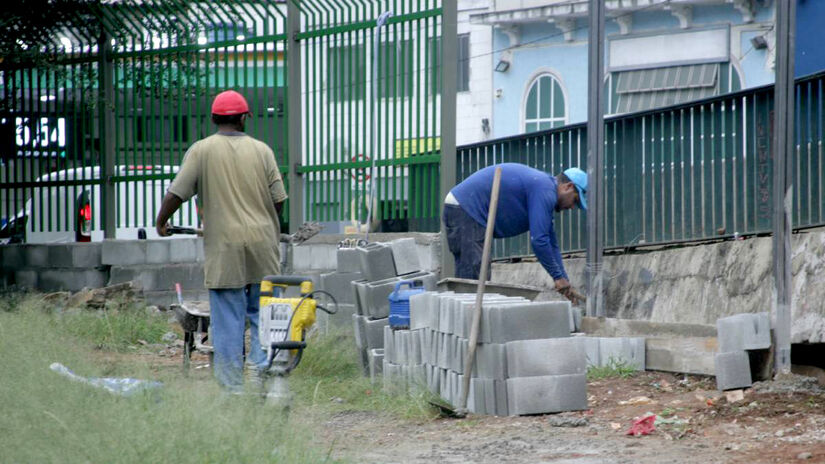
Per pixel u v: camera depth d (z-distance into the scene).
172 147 24.59
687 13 57.84
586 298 17.39
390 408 13.91
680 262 17.70
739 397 13.41
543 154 20.59
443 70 19.73
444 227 19.27
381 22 20.48
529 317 13.42
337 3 21.52
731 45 56.78
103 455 8.55
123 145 25.27
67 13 25.12
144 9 24.56
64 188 25.88
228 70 23.62
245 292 13.81
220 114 13.82
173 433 8.88
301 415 11.59
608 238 19.52
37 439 8.89
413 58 20.23
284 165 22.47
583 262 19.66
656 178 18.48
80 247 25.30
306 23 22.09
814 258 14.84
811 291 14.79
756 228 16.55
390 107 20.58
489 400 13.45
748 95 16.66
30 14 25.00
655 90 59.09
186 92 24.41
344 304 19.00
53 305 23.36
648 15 59.34
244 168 13.64
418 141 20.16
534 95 64.44
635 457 10.68
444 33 19.70
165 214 13.73
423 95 20.09
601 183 17.44
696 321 17.00
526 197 17.44
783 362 14.13
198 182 13.71
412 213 20.34
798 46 27.08
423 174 20.12
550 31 63.44
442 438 12.05
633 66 60.12
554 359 13.32
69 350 12.58
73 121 25.67
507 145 21.38
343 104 21.50
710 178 17.39
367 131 21.12
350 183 21.34
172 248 24.66
